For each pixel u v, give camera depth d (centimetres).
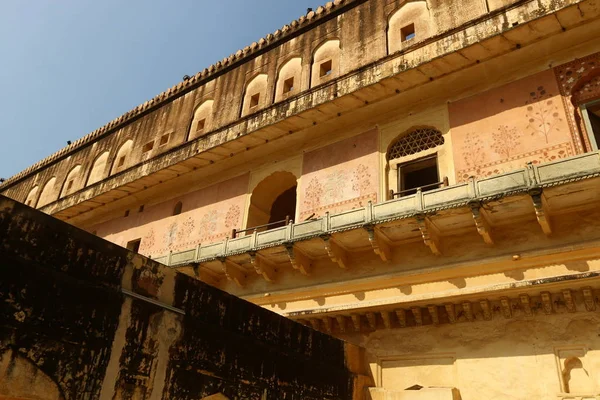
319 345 730
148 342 486
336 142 1071
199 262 1030
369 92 967
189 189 1379
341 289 882
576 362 658
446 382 748
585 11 750
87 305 442
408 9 1033
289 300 945
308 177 1077
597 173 621
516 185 680
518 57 852
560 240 701
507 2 859
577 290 680
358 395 776
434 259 805
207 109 1405
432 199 755
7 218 404
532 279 692
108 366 444
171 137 1451
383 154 970
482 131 855
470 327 758
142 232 1430
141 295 496
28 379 387
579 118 768
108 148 1714
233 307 599
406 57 930
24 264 406
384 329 843
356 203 950
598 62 779
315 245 894
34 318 401
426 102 966
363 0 1136
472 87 914
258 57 1352
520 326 714
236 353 581
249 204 1173
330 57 1138
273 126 1100
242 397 574
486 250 761
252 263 955
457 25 911
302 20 1259
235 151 1215
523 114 820
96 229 1633
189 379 517
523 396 670
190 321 538
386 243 846
